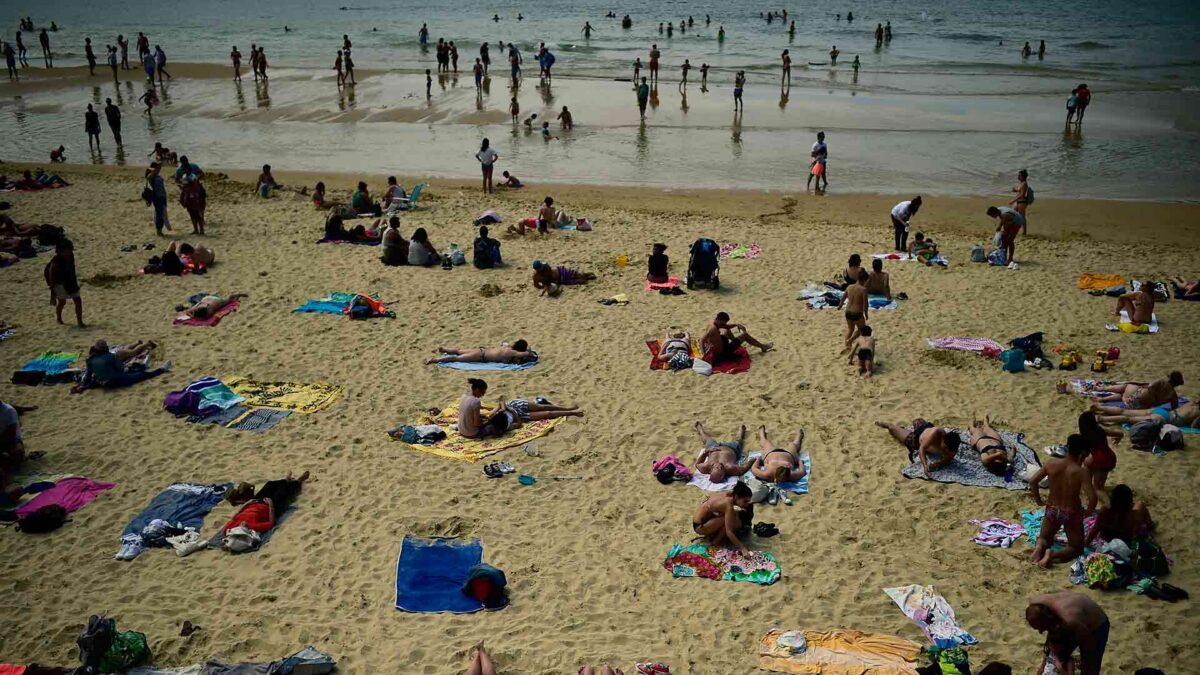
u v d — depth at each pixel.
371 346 15.78
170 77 48.41
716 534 10.39
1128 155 31.23
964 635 8.85
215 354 15.34
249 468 11.95
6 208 23.58
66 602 9.42
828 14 86.50
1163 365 14.84
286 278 19.06
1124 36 69.06
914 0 100.38
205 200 22.62
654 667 8.41
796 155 31.69
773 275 19.47
